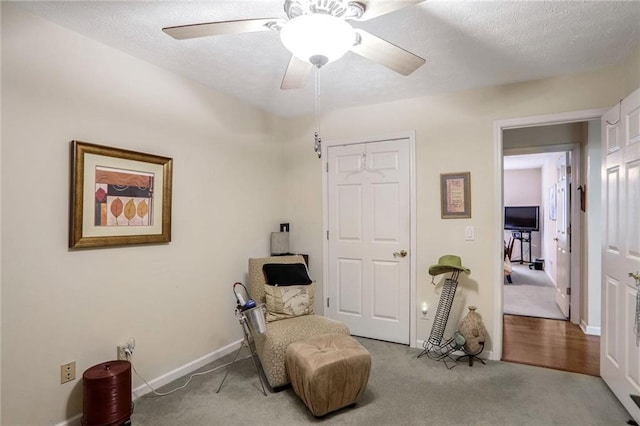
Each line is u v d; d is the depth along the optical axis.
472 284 3.07
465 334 2.90
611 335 2.42
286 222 3.97
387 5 1.38
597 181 3.61
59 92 2.00
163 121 2.61
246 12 1.89
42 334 1.92
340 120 3.66
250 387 2.54
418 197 3.28
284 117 3.94
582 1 1.77
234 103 3.28
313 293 3.03
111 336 2.26
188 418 2.15
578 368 2.81
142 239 2.43
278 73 2.71
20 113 1.83
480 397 2.37
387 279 3.44
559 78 2.77
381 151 3.46
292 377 2.30
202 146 2.95
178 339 2.72
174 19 1.95
